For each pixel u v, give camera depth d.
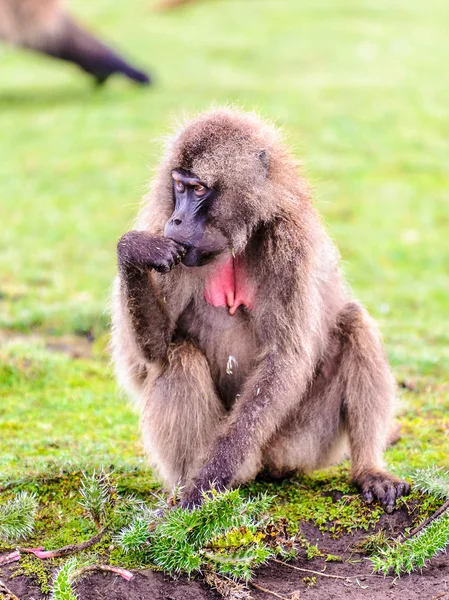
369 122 20.91
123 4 35.38
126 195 16.73
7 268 13.34
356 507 6.34
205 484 6.00
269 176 6.27
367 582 5.57
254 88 23.41
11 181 17.50
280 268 6.19
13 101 23.61
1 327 11.09
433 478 6.34
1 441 7.84
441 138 20.25
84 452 7.41
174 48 28.23
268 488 6.79
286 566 5.80
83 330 11.09
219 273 6.35
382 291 12.90
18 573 5.55
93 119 21.30
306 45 27.94
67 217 15.74
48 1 22.44
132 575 5.47
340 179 17.61
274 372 6.21
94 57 23.50
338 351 6.72
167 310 6.27
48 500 6.51
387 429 6.75
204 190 6.05
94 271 13.40
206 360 6.39
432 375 9.64
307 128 20.28
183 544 5.51
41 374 9.55
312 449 6.80
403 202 16.70
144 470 7.03
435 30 30.05
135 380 6.68
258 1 34.28
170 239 5.92
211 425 6.34
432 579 5.59
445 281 13.48
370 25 30.47
